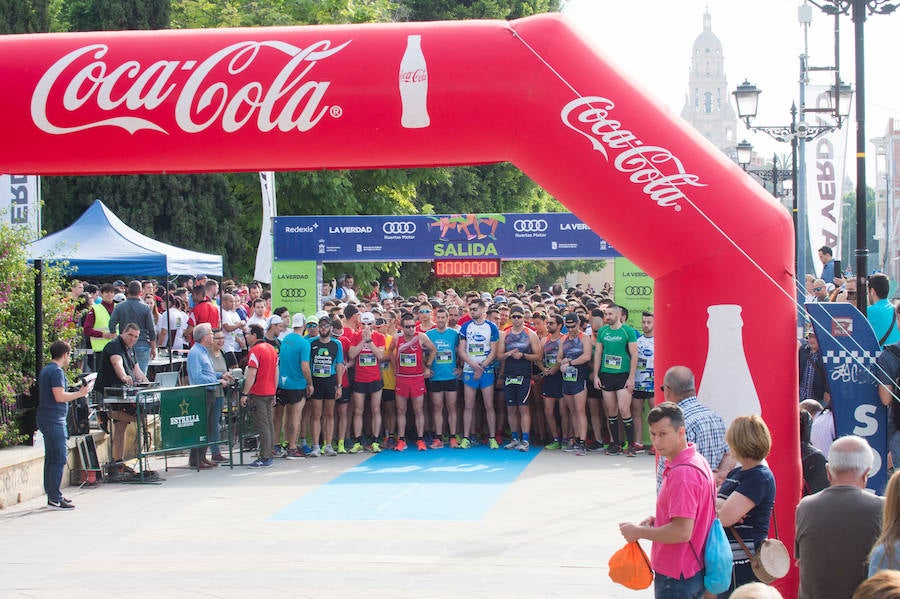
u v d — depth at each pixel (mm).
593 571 7688
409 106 6973
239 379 13398
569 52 7008
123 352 12227
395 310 14680
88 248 15000
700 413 6047
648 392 13250
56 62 7125
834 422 7875
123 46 7180
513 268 41531
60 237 15289
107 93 7059
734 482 5469
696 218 6840
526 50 6988
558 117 6941
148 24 25672
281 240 17672
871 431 7809
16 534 9242
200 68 7051
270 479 11984
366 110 6996
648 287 16094
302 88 6988
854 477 4855
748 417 5461
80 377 12680
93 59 7117
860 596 2709
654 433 5102
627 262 16156
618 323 13297
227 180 27797
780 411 6887
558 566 7852
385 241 17484
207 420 12703
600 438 13797
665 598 5055
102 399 12266
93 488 11570
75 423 11766
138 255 14906
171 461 13617
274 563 8094
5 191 15953
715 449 6004
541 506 10109
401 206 30359
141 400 11867
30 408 11695
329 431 13766
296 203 28016
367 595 7148
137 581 7621
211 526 9492
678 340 6988
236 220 26781
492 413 14062
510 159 7344
